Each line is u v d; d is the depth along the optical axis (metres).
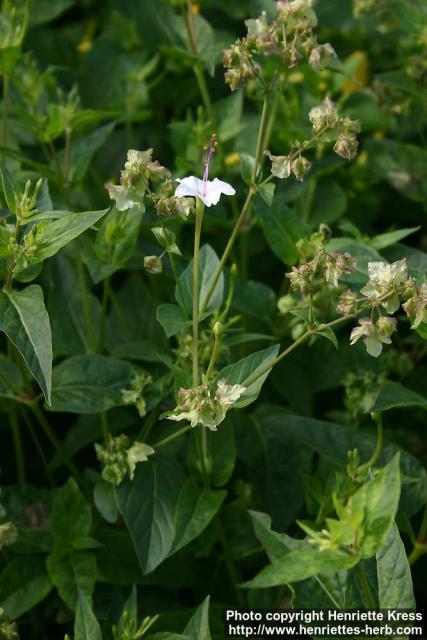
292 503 1.06
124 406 1.04
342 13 1.30
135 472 0.98
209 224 1.20
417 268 1.05
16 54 1.09
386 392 0.93
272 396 1.16
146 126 1.31
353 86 1.30
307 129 1.23
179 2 1.20
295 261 1.02
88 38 1.44
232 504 1.05
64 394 0.99
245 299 1.06
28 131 1.15
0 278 0.92
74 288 1.13
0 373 1.01
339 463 1.00
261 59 1.23
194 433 0.99
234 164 1.22
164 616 1.00
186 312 0.96
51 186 1.13
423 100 1.19
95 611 1.03
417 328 0.90
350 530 0.83
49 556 0.99
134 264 1.10
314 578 0.90
